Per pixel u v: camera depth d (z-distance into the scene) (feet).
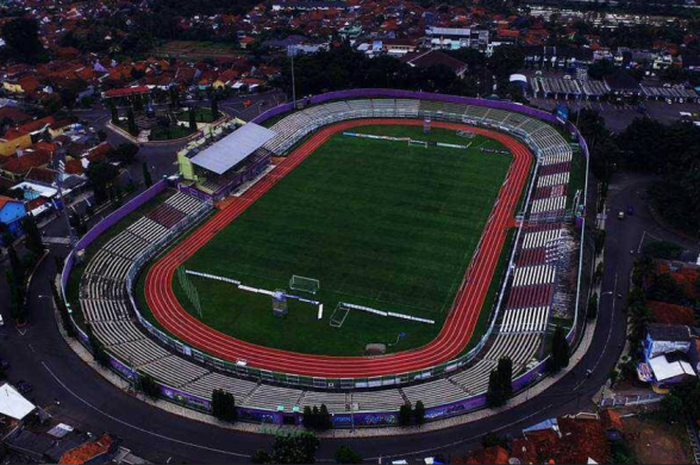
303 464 254.27
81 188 508.53
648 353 316.19
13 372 318.86
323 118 634.84
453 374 315.37
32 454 269.23
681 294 356.79
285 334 346.13
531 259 403.13
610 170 492.13
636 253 414.21
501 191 496.23
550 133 587.68
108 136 615.16
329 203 481.46
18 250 428.97
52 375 317.42
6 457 271.28
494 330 345.92
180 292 382.42
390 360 325.83
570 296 365.40
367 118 648.79
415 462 266.16
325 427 281.33
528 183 510.17
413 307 366.02
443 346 336.08
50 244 432.25
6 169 528.22
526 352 323.98
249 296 377.91
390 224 451.94
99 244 424.87
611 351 328.08
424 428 284.20
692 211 435.53
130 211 464.24
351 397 299.17
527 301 364.79
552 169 523.29
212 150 503.20
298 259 412.16
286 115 636.48
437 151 570.46
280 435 272.10
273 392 303.27
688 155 486.79
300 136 602.03
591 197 484.74
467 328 348.79
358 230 444.14
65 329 347.36
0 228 429.38
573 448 264.11
